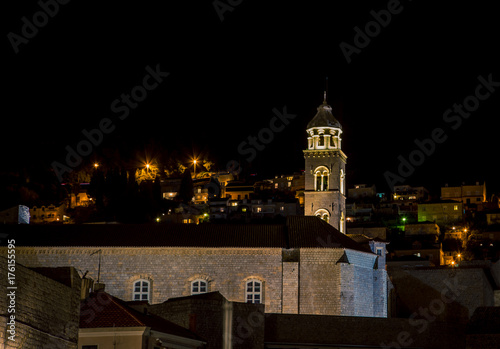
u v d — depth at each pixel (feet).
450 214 625.82
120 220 576.61
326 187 340.80
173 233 280.72
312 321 228.43
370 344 226.79
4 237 274.77
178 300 204.54
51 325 141.59
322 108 357.82
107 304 178.91
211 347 199.82
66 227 284.61
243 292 266.16
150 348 170.91
